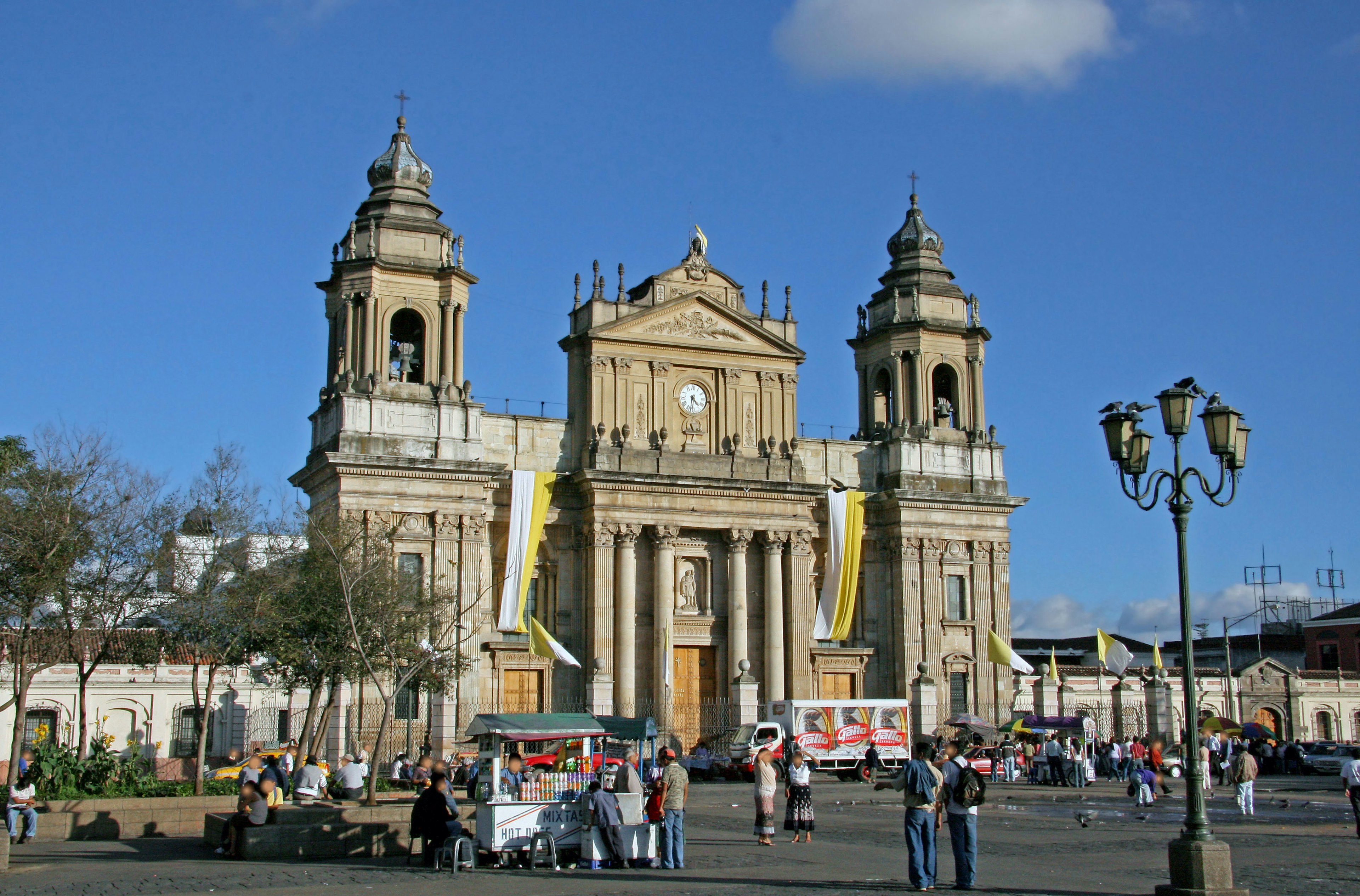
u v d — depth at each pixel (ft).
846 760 208.44
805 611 243.40
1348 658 367.25
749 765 206.18
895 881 89.51
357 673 177.78
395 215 228.84
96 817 122.52
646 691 233.96
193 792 145.48
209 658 179.42
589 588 230.89
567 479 234.38
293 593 175.73
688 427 241.96
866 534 255.70
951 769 87.92
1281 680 310.04
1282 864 101.19
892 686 250.57
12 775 137.39
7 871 93.15
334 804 124.36
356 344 223.10
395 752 209.77
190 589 173.06
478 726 119.65
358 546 188.75
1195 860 76.74
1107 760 224.12
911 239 271.49
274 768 127.54
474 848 96.43
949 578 255.50
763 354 247.70
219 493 180.04
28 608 148.66
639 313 238.48
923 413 260.62
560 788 106.22
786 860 102.99
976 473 260.42
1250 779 145.89
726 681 240.12
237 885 87.30
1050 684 252.42
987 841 119.14
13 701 158.81
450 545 219.20
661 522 234.99
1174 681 297.33
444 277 228.02
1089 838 123.03
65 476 154.92
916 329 261.85
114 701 225.76
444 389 224.12
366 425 218.18
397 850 107.96
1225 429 83.82
